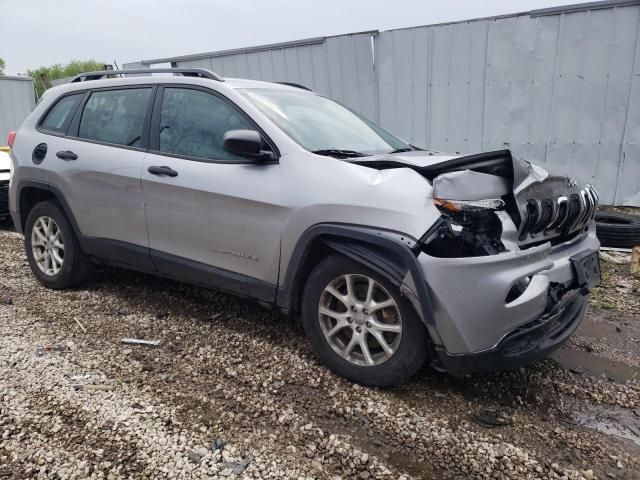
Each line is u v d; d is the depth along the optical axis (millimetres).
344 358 3096
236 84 3721
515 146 7730
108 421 2639
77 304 4230
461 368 2742
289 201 3100
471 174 2725
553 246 3158
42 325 3795
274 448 2504
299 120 3598
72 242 4363
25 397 2826
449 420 2789
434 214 2654
